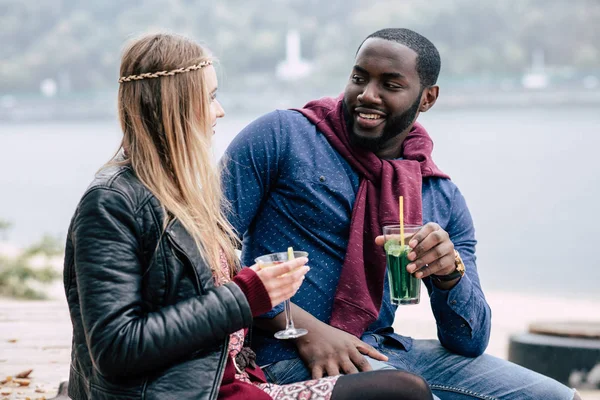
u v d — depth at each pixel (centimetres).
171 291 180
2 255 1231
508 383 238
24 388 315
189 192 190
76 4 14900
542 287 1878
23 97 13450
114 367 170
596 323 532
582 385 493
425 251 215
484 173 4728
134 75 190
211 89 197
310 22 14412
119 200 178
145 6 14712
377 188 244
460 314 233
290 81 13512
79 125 12594
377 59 239
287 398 191
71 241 183
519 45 13388
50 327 421
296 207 242
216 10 14450
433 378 244
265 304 184
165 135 190
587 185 4209
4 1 14875
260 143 243
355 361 222
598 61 13138
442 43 13438
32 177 5950
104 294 172
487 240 2811
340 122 246
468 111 11194
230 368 190
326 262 240
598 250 2539
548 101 11356
